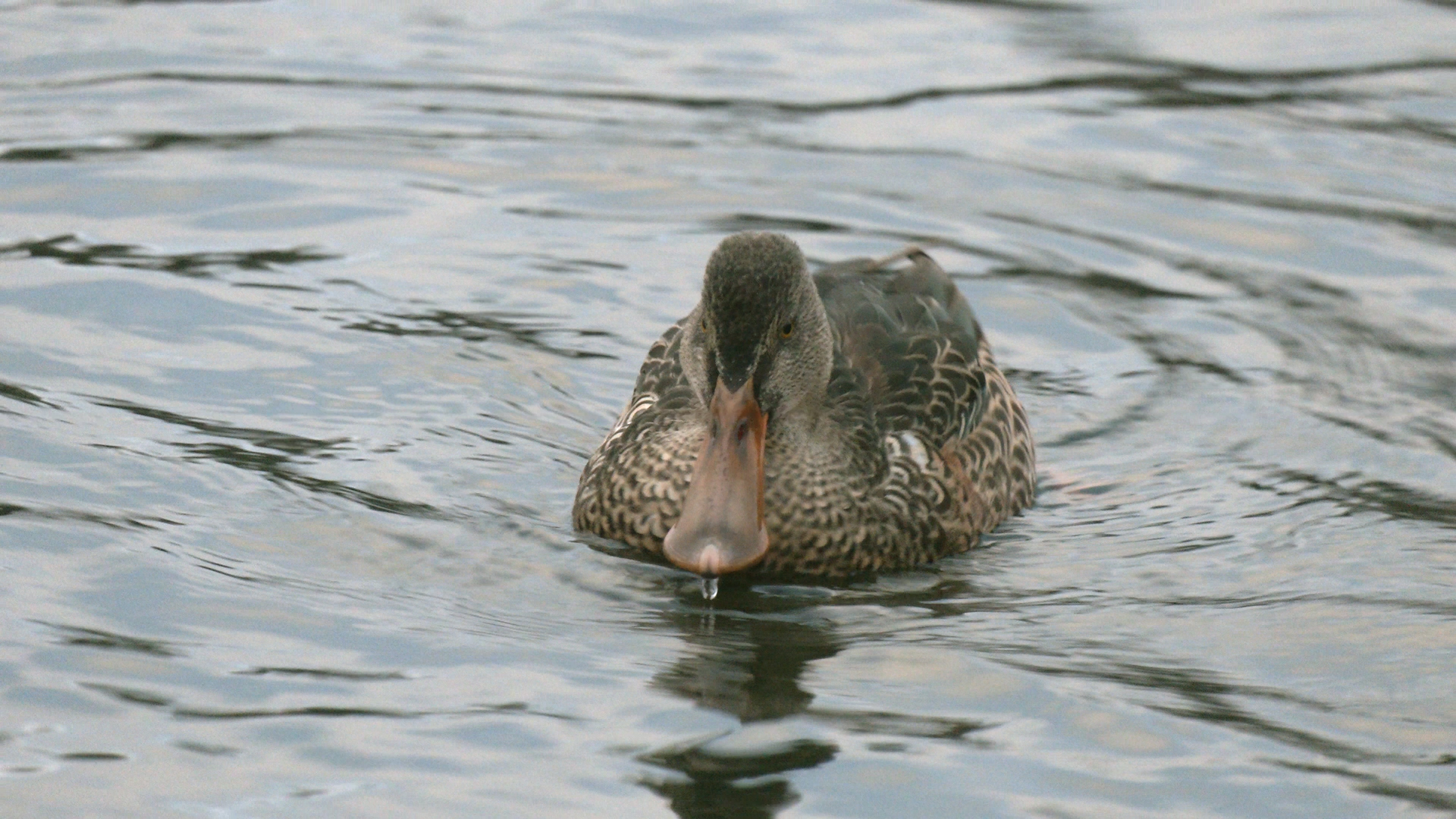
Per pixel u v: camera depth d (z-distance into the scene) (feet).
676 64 67.62
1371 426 45.21
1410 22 72.28
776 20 72.13
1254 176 58.95
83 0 71.87
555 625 34.35
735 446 36.04
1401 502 41.29
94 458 39.99
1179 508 41.45
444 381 45.80
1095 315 51.13
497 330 48.85
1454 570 37.68
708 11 73.00
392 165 58.44
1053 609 36.06
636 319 50.03
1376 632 34.60
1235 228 55.83
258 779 27.99
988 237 55.01
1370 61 68.13
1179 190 58.08
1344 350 49.24
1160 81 66.39
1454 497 41.50
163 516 37.65
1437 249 54.34
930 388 40.93
